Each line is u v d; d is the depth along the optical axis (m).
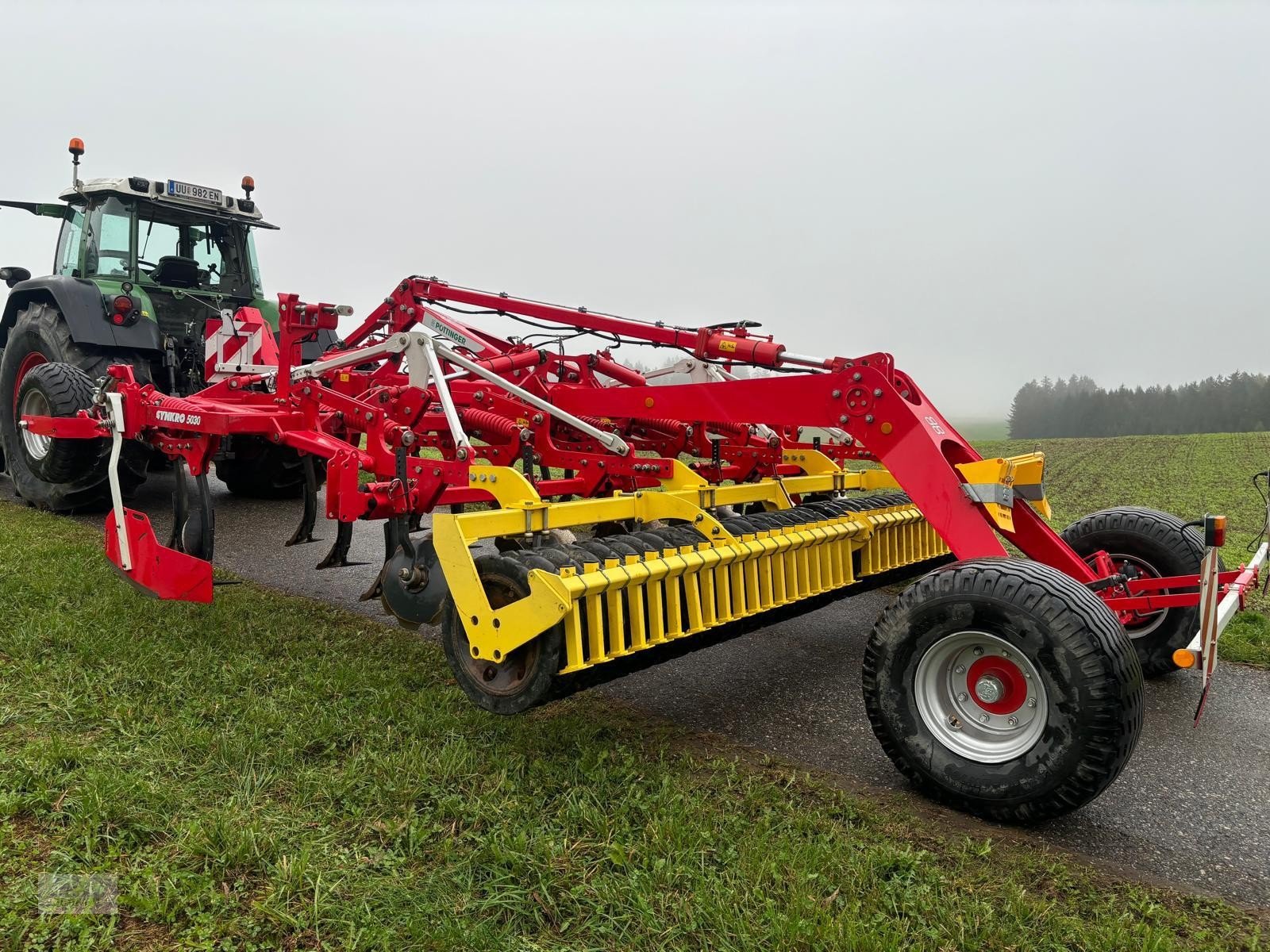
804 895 2.47
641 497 4.19
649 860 2.65
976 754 3.05
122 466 7.30
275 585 5.86
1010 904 2.52
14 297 8.05
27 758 3.05
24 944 2.20
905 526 5.20
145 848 2.61
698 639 3.76
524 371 5.62
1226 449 22.38
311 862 2.56
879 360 3.78
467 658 3.51
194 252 8.55
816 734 3.81
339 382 5.27
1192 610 4.44
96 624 4.50
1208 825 3.14
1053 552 3.95
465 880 2.52
